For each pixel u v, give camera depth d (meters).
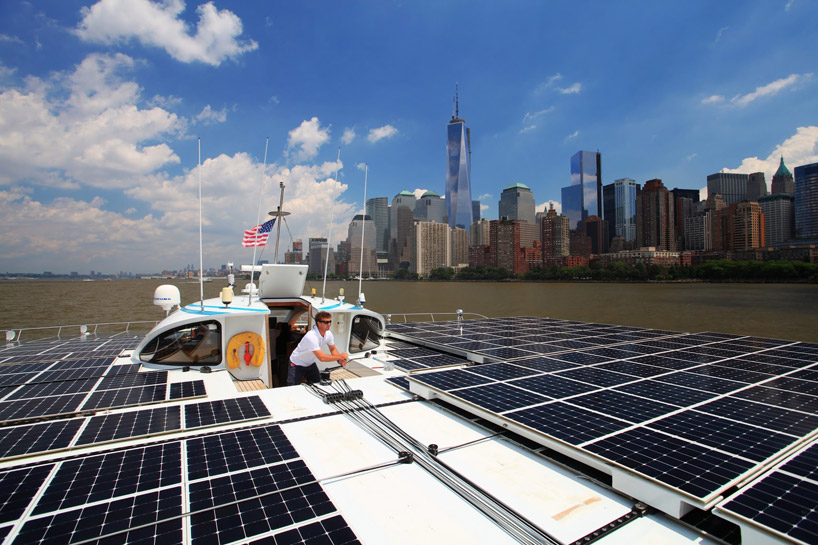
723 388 8.33
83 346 15.52
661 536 4.50
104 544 3.79
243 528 4.11
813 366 10.47
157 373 10.56
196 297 97.19
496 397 7.78
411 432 7.18
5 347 15.55
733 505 4.21
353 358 13.92
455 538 4.43
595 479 5.55
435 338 16.03
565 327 19.70
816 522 3.84
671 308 73.69
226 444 6.16
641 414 6.82
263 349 12.14
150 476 5.13
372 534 4.47
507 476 5.71
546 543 4.31
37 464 5.48
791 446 5.54
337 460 6.13
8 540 3.81
